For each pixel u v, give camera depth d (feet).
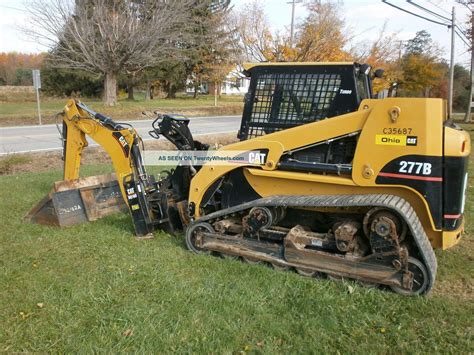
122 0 73.26
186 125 17.08
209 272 13.64
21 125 62.95
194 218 15.89
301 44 59.21
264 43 62.44
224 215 14.84
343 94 13.62
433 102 11.70
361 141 12.45
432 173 11.71
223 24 96.63
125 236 17.11
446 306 11.44
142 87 145.48
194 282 12.97
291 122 14.51
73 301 11.86
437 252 15.52
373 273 12.21
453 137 11.61
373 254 12.09
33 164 34.35
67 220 18.53
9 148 41.09
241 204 14.76
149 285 12.73
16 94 126.31
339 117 12.88
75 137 18.67
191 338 10.16
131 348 9.82
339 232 12.46
